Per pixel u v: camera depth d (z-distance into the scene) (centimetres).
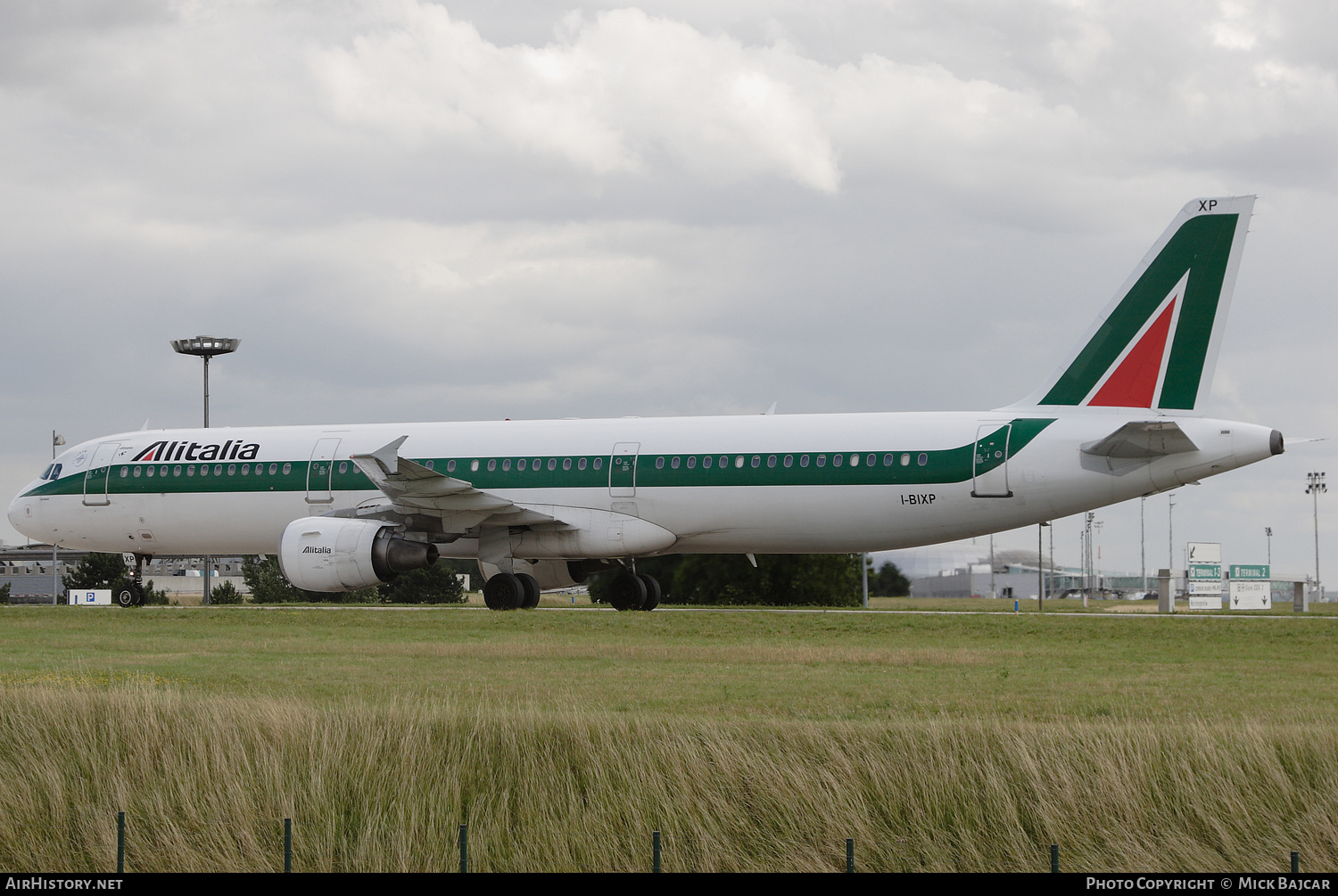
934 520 8269
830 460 8444
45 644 6912
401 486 8669
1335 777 3266
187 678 5200
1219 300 7994
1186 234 8050
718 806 3359
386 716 3753
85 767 3669
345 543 8838
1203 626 7869
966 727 3550
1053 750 3409
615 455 8994
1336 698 4572
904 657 6072
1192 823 3250
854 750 3475
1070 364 8262
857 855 3278
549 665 5734
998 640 7081
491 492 9256
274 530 9925
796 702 4472
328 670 5531
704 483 8725
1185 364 8031
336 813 3472
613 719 3691
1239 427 7825
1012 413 8319
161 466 10188
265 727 3703
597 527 9000
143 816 3534
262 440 10025
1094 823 3281
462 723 3678
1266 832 3212
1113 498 8038
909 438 8325
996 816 3297
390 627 7981
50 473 10612
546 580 10238
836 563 15525
